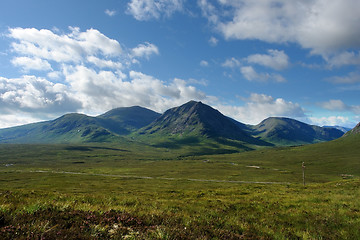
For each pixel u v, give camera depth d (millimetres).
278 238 10078
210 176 146625
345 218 13703
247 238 9602
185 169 186875
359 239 10148
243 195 34750
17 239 6715
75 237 7352
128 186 97312
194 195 38531
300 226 12477
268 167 196250
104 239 7801
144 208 15023
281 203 21047
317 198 24016
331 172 160125
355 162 190500
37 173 160750
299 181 120312
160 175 154000
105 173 165625
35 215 9180
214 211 16000
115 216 10523
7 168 194125
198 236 8938
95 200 17719
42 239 6809
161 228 9242
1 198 14250
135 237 8188
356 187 38625
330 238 10344
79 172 171250
